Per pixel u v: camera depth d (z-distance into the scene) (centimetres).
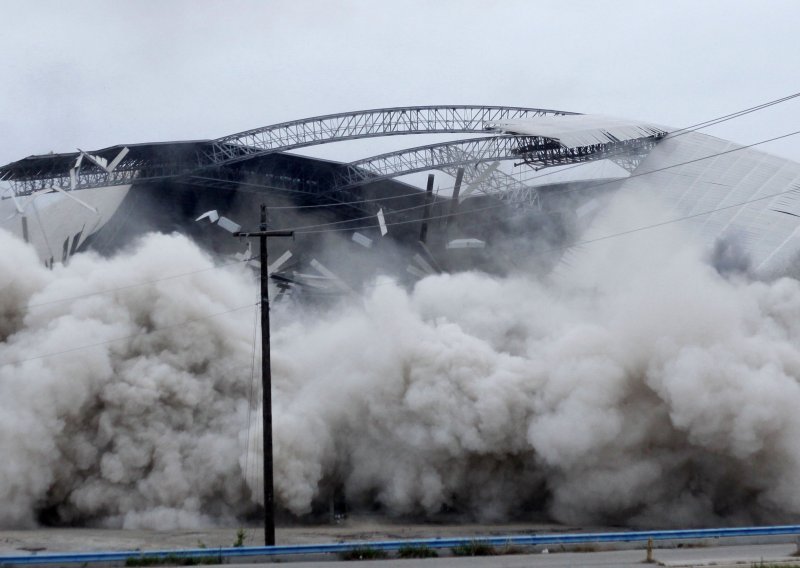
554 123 12512
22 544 4575
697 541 4044
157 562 3634
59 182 12519
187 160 12688
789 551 3762
